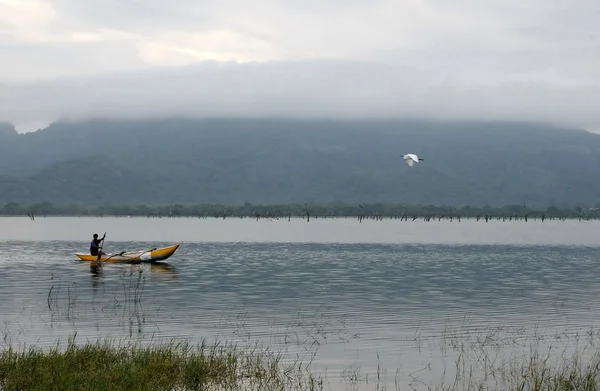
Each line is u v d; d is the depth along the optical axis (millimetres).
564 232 164500
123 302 37875
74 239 114250
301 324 31656
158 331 29594
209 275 53281
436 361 24875
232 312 34844
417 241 114250
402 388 21578
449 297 41125
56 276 51062
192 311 35000
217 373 21859
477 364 24531
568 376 22547
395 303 38531
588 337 29344
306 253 81562
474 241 114812
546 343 28125
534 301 39656
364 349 26562
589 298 41000
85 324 30984
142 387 19719
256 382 21562
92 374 20328
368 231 165000
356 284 47906
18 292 41812
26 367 20969
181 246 96750
